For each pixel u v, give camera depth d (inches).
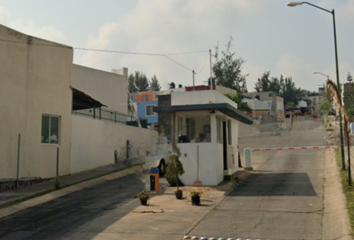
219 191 567.8
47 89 728.3
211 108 606.2
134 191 588.4
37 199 541.0
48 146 719.7
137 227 377.1
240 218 400.2
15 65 661.3
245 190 581.9
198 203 479.2
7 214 461.4
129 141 1042.1
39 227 394.6
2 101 633.6
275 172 771.4
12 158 644.1
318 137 1566.2
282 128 2017.7
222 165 672.4
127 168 853.8
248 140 1672.0
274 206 451.5
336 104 566.3
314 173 706.8
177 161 539.8
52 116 743.1
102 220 412.8
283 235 333.4
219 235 340.2
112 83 1224.2
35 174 685.3
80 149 812.6
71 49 795.4
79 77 1114.1
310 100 3705.7
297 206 445.1
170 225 381.4
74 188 629.9
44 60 724.7
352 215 367.6
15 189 612.7
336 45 695.7
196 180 625.0
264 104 2439.7
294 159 962.7
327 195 497.4
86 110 1121.4
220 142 681.6
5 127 636.1
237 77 2421.3
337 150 968.9
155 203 494.9
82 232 367.2
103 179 719.7
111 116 1203.2
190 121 665.0
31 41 696.4
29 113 684.1
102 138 907.4
